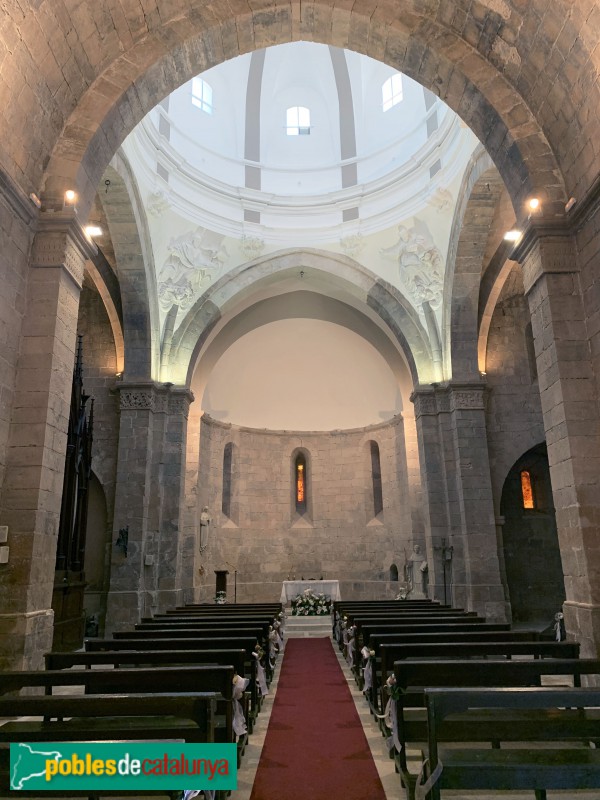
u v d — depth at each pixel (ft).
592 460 29.25
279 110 74.95
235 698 17.30
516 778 12.57
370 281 67.56
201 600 69.92
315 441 85.97
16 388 29.17
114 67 33.55
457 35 33.96
